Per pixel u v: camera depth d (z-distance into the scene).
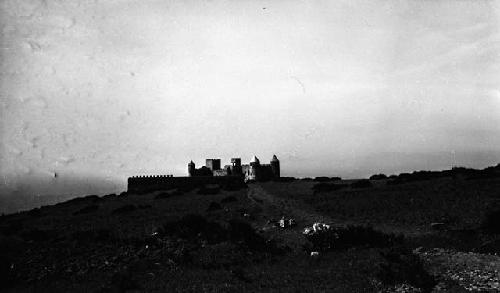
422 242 25.73
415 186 51.88
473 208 36.81
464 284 16.98
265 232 35.22
